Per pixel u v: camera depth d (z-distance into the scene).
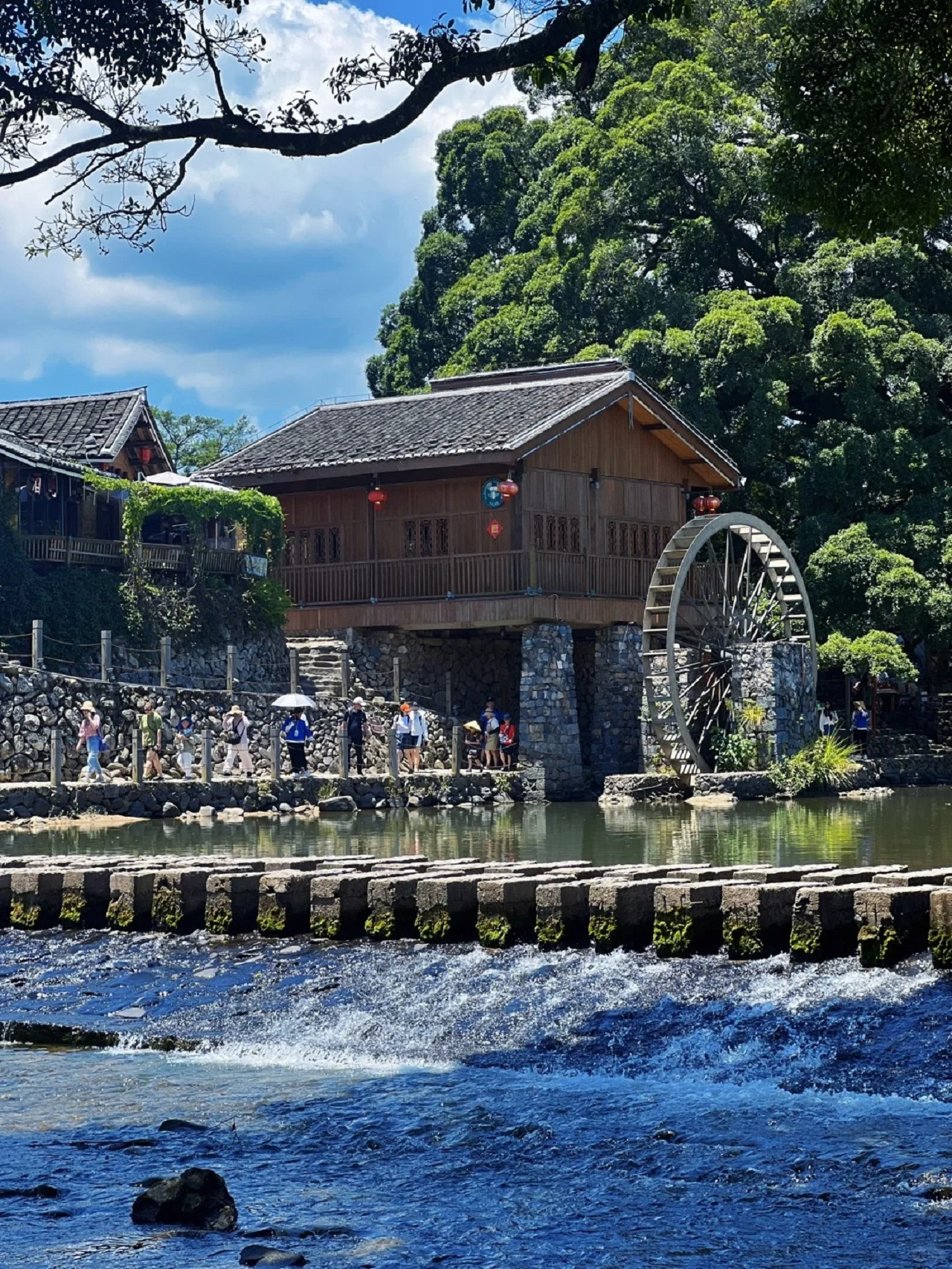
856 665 42.62
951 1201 8.97
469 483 40.12
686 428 42.84
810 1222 8.77
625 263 50.53
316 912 15.80
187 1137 10.71
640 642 41.06
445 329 61.62
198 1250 8.58
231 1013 13.96
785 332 47.97
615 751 40.09
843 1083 11.27
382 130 13.98
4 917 17.64
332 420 44.50
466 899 15.26
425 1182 9.66
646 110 51.56
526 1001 13.29
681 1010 12.69
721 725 40.00
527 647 38.72
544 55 13.86
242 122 14.17
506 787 36.94
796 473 49.16
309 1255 8.51
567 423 39.72
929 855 21.67
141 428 46.25
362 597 41.00
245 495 40.00
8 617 35.41
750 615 40.66
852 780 39.28
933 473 47.50
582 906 14.69
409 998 13.70
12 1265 8.38
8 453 37.59
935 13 14.59
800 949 13.26
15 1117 11.32
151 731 31.80
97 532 43.03
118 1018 14.12
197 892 16.70
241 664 39.31
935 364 48.00
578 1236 8.70
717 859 21.20
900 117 15.29
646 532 42.72
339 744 35.75
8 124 14.48
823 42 15.14
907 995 12.09
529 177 63.34
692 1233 8.68
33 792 28.75
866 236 16.28
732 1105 10.94
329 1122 10.95
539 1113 10.96
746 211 51.50
